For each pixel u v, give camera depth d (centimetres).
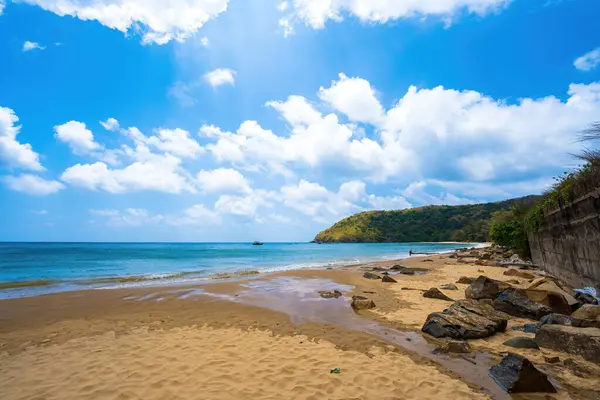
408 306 971
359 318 835
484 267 2055
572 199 975
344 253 5022
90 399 411
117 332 707
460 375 493
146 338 662
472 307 773
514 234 2180
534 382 438
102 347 606
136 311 907
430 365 530
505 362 486
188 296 1124
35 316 846
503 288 974
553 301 805
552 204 1210
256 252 5538
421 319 823
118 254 4631
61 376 479
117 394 423
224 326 758
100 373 488
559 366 514
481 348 608
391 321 806
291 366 518
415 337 679
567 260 1095
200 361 536
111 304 995
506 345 623
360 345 626
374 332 714
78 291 1216
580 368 501
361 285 1383
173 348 599
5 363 530
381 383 460
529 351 583
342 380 468
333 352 584
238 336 679
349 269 2134
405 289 1270
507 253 2327
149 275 1916
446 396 426
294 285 1379
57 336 678
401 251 5584
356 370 504
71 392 429
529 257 2128
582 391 436
